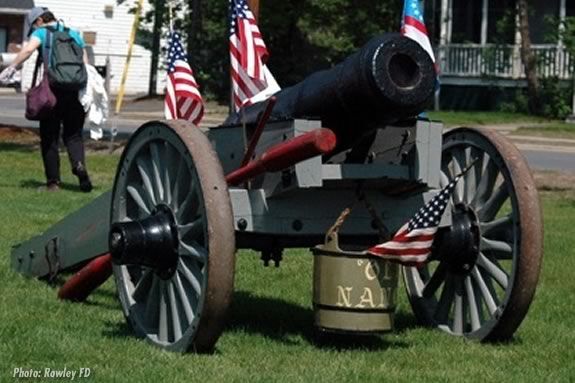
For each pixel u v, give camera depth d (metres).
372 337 9.26
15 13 66.69
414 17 11.42
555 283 12.41
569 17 48.91
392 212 8.99
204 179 7.89
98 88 19.39
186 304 8.26
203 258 7.99
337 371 8.04
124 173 8.92
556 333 9.70
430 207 8.43
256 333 9.33
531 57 47.56
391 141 8.74
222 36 44.34
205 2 44.44
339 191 8.83
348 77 8.12
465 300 9.36
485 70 50.28
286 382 7.65
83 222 10.10
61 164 22.58
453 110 50.66
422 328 9.70
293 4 42.72
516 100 48.31
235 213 8.52
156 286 8.66
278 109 8.71
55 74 17.75
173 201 8.37
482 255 9.06
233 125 8.99
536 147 35.38
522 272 8.69
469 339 9.23
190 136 8.15
